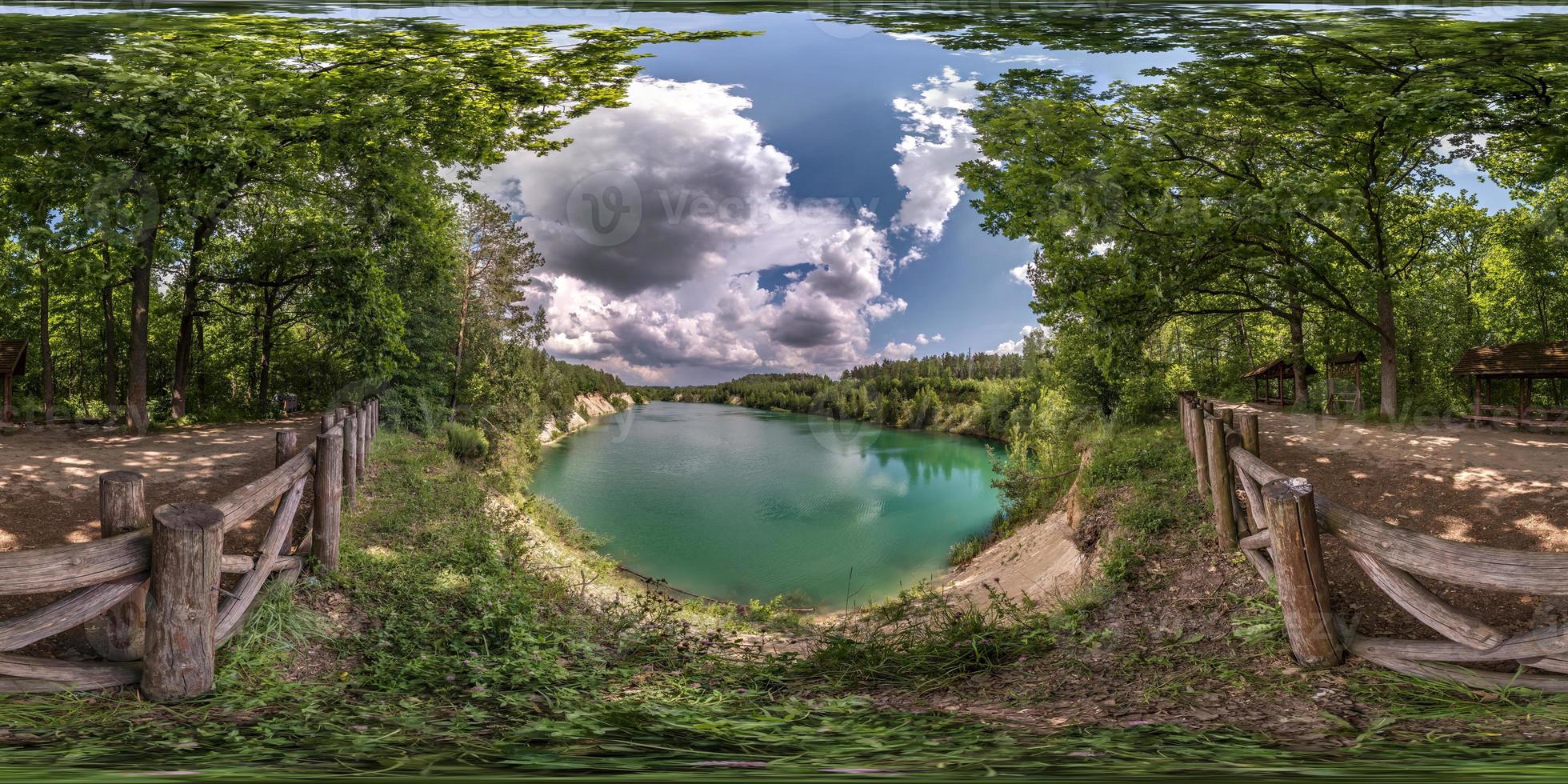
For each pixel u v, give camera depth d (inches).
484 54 370.6
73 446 429.7
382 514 304.2
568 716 120.0
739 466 486.6
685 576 394.3
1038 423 534.3
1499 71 354.9
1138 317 514.9
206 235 695.1
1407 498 284.8
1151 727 112.9
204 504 142.0
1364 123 430.0
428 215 559.2
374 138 501.4
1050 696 149.9
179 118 418.3
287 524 197.9
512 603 219.5
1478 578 121.3
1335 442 419.5
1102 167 423.2
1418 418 586.9
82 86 384.5
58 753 90.9
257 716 121.6
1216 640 175.0
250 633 165.6
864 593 395.9
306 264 689.0
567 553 362.9
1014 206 358.0
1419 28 323.6
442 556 261.4
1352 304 699.4
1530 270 861.8
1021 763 83.3
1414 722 112.6
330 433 225.5
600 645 210.5
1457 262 876.6
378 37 364.5
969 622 213.6
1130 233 476.7
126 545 129.9
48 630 119.0
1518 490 282.5
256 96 431.5
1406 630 171.9
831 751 92.2
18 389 913.5
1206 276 581.3
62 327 1033.5
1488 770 76.5
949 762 83.7
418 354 573.0
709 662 200.8
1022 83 353.4
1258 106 429.7
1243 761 85.3
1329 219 567.5
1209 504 279.9
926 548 468.8
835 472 496.4
